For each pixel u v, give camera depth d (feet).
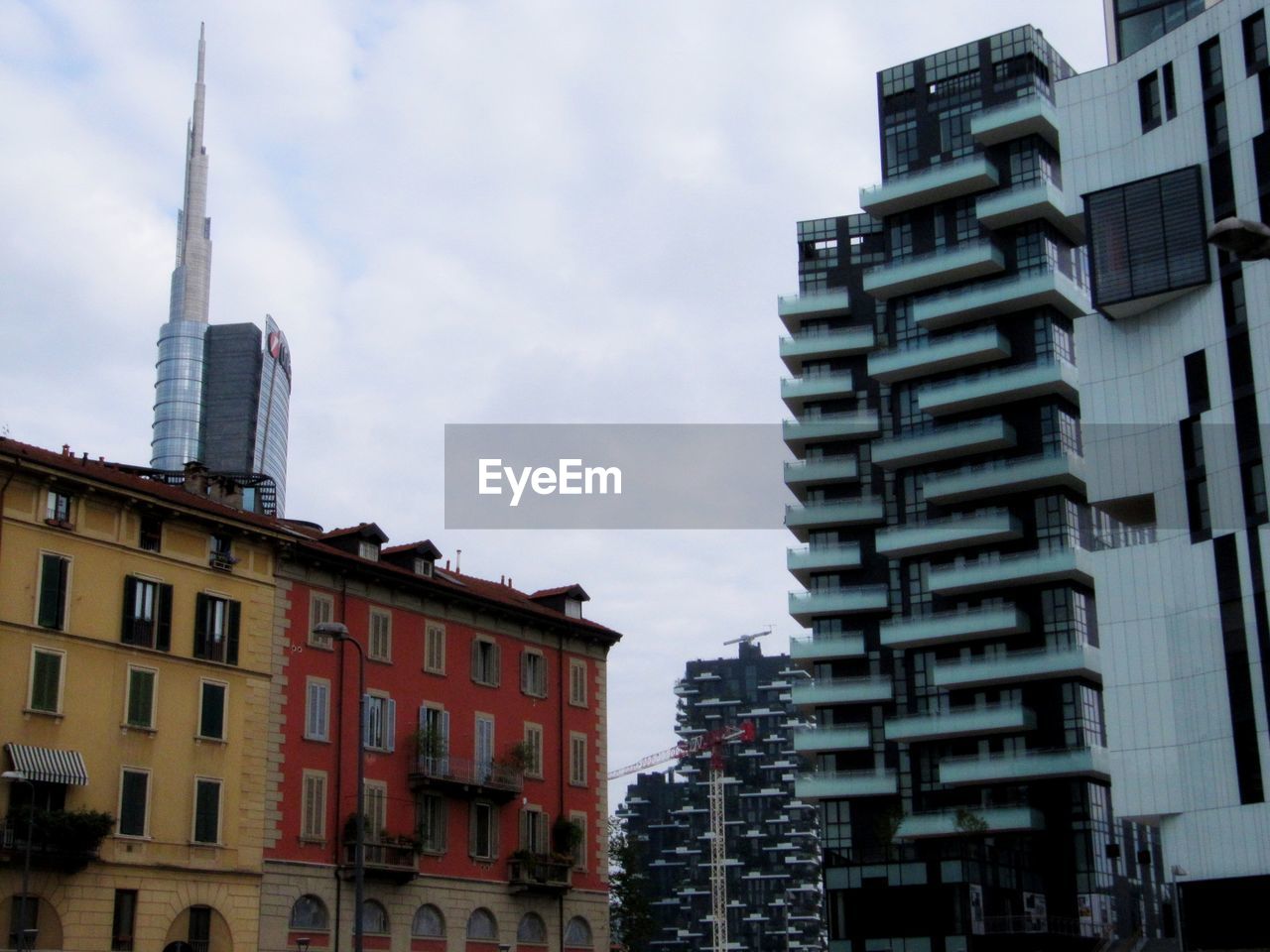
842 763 335.06
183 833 192.54
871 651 338.54
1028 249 324.39
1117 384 216.13
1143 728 203.82
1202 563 201.98
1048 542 313.12
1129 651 207.31
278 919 200.95
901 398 340.59
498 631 245.45
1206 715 198.08
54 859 176.24
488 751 237.25
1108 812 312.29
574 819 250.78
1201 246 207.72
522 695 246.68
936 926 280.72
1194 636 201.36
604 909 252.21
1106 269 215.72
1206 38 213.05
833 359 361.10
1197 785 197.67
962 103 344.08
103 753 185.68
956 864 281.13
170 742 193.57
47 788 179.83
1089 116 227.20
